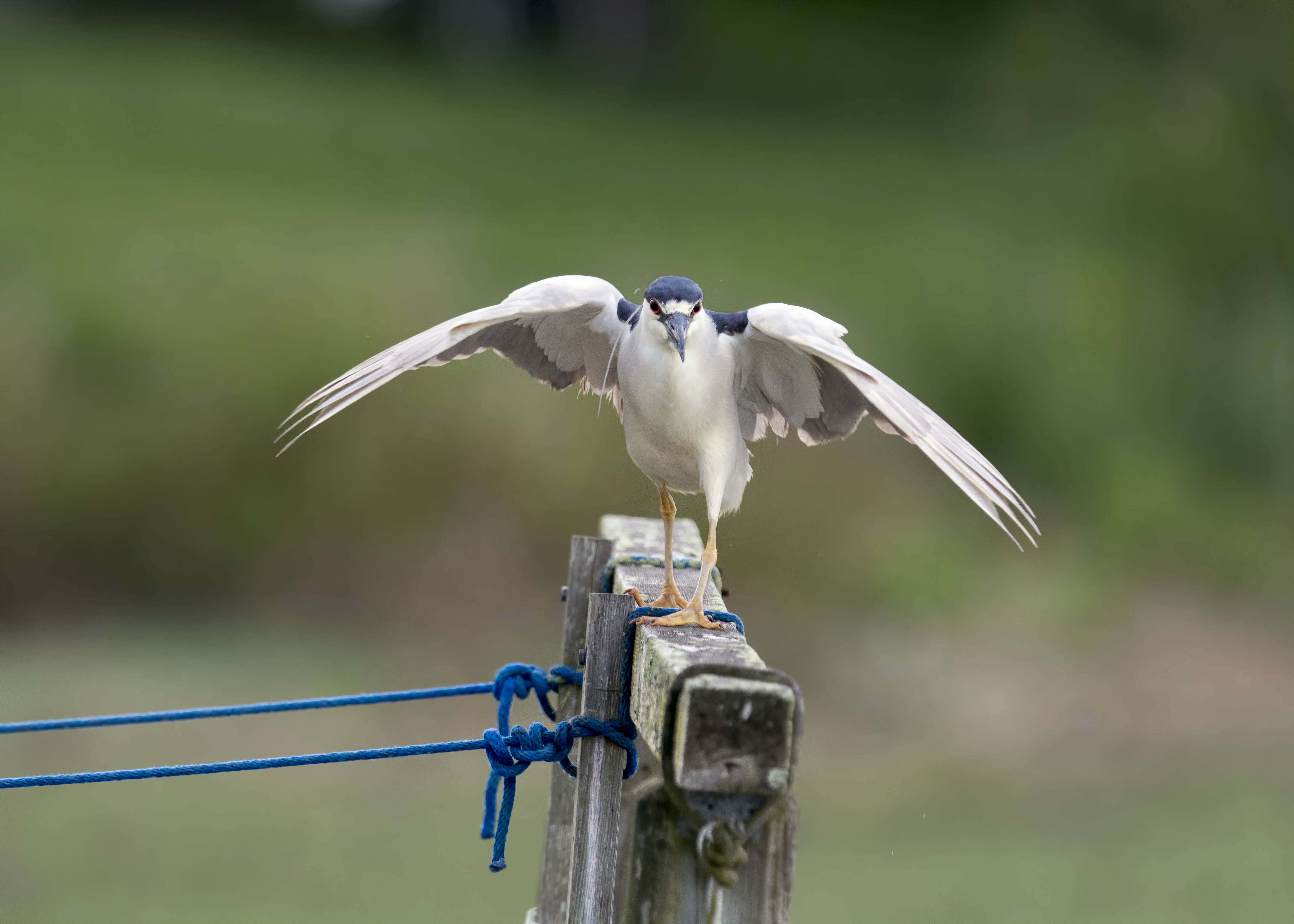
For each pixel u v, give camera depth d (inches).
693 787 115.2
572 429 684.1
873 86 1590.8
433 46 1636.3
